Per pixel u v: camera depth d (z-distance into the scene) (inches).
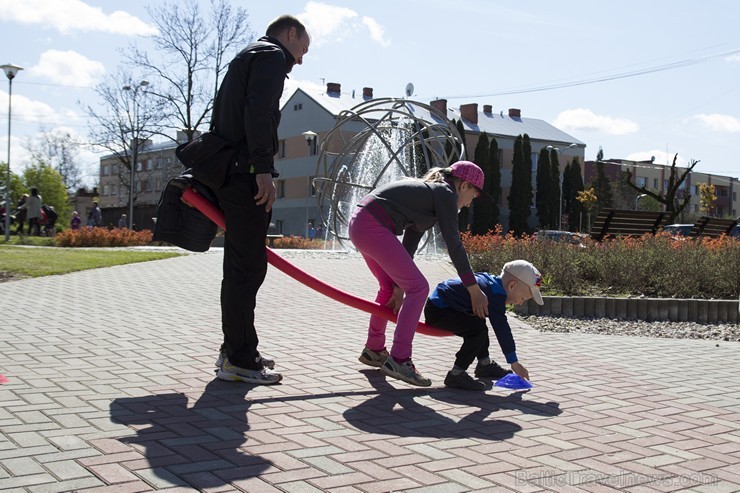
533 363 234.8
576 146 2420.0
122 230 1041.5
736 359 254.5
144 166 3063.5
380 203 193.9
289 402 169.8
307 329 279.9
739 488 121.7
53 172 2418.8
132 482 113.0
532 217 2437.3
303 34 192.9
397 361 194.2
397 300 209.9
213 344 239.3
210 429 143.9
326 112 2060.8
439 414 165.6
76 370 193.3
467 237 608.7
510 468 127.7
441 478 121.0
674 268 426.9
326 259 579.5
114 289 382.9
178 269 497.4
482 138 2069.4
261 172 177.6
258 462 125.3
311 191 2124.8
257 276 186.7
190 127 1647.4
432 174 202.7
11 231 1295.5
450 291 202.4
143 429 141.9
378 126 626.5
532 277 201.5
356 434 145.6
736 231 1049.5
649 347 275.1
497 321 197.5
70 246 940.0
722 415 172.6
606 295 408.2
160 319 289.7
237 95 181.6
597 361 241.6
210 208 186.9
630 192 2741.1
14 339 234.2
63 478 113.5
